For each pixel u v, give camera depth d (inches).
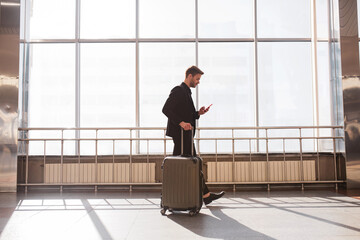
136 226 113.0
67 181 217.6
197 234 101.6
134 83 253.8
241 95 254.5
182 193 128.8
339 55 220.1
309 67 254.5
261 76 253.6
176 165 130.4
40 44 253.1
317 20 245.6
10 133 208.5
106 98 253.4
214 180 218.5
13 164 207.2
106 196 185.3
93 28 253.8
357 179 211.3
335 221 117.0
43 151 239.0
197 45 254.8
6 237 100.7
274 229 106.7
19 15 215.3
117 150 242.7
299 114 252.7
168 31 254.8
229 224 114.5
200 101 253.3
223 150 244.1
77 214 134.9
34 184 207.2
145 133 243.9
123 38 253.3
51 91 251.3
